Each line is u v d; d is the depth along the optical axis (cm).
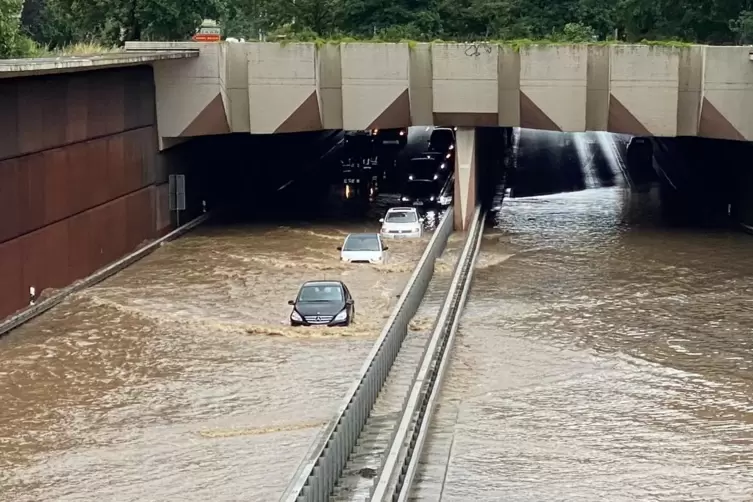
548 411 3441
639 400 3569
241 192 8550
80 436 3117
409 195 8738
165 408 3378
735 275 5612
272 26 10750
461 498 2706
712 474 2895
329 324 4384
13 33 6406
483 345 4262
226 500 2623
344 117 6875
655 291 5262
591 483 2820
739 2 8956
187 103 6531
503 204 8531
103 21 9194
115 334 4309
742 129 6450
